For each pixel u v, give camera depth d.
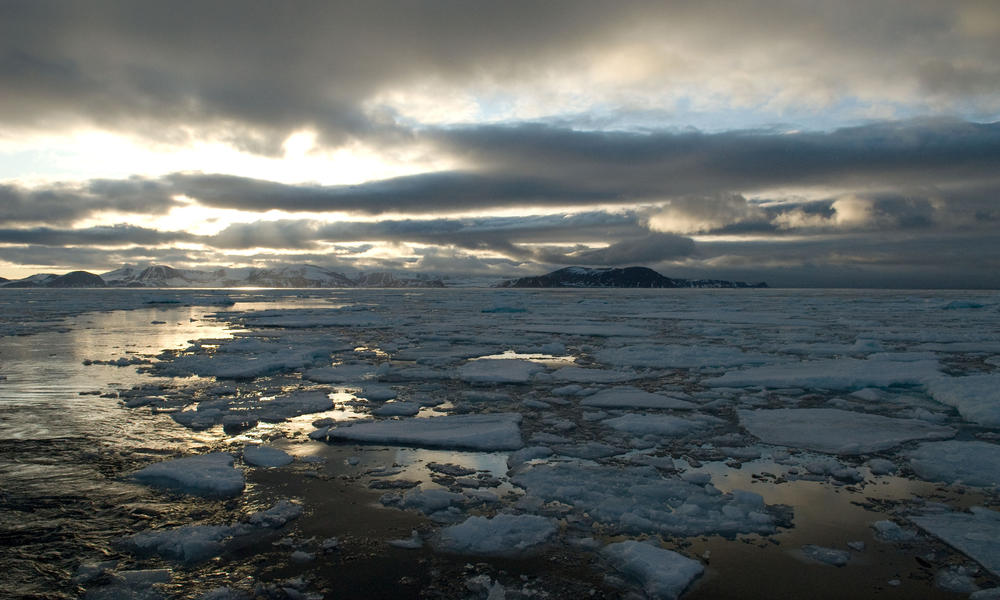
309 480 6.33
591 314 37.69
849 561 4.61
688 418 9.05
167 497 5.83
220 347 16.81
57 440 7.66
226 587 4.24
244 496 5.87
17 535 5.00
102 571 4.44
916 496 5.94
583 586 4.29
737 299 70.56
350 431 7.96
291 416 9.01
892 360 14.41
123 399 10.15
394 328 26.11
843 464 6.91
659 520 5.32
